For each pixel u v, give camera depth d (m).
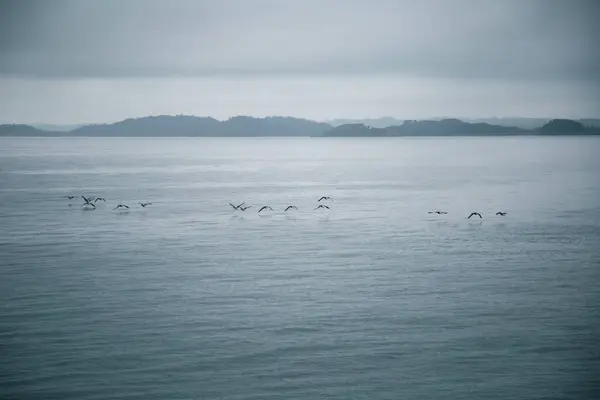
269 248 60.50
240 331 36.91
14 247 60.88
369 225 74.50
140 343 35.09
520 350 34.31
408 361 33.00
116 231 70.38
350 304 41.81
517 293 44.31
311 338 35.84
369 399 29.45
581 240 63.69
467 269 51.34
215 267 52.28
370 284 46.72
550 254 57.03
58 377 31.20
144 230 71.12
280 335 36.28
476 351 34.22
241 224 75.62
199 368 32.22
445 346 34.81
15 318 39.00
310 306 41.38
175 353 33.88
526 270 50.91
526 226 72.50
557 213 83.12
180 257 56.28
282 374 31.59
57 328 37.31
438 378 31.30
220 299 42.97
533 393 30.00
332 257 56.22
